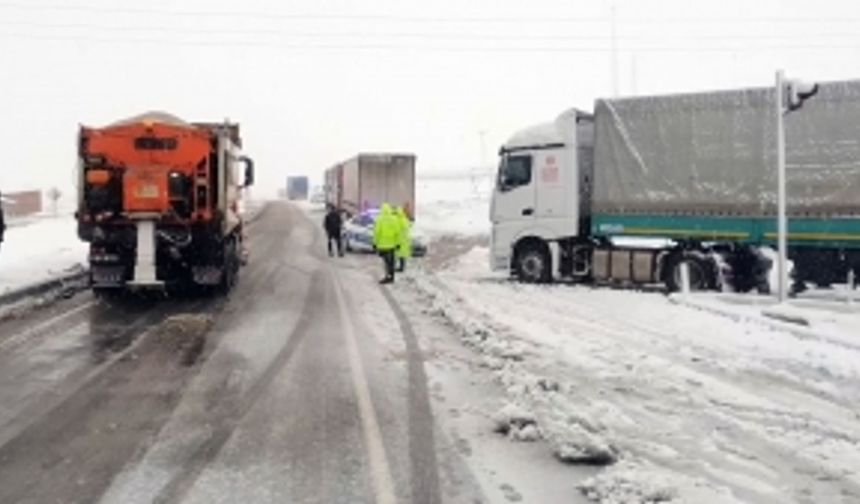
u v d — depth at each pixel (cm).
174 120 1589
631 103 1703
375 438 654
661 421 710
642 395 802
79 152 1474
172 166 1493
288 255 2689
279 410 736
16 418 707
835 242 1470
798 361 971
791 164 1506
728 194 1588
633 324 1265
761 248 1590
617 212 1727
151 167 1484
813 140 1483
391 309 1406
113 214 1465
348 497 528
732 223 1586
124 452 616
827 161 1472
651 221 1684
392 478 563
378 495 531
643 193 1692
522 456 612
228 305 1447
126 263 1500
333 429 679
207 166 1509
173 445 633
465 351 1020
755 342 1093
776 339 1098
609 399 784
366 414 724
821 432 683
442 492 538
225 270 1582
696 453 621
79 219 1469
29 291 1517
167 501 520
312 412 730
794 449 632
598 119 1750
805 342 1072
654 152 1677
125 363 939
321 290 1692
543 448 631
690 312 1355
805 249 1512
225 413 725
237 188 1842
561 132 1844
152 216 1461
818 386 847
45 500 521
